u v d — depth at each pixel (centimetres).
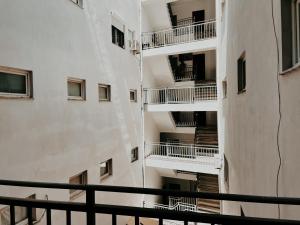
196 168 911
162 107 968
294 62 207
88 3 596
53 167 454
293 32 208
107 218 655
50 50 455
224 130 721
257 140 296
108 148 682
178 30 1198
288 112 196
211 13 1165
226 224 107
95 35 626
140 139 947
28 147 395
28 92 408
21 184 152
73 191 534
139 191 131
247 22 338
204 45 877
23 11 391
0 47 349
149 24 1109
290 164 192
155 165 977
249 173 344
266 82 255
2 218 366
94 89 614
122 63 796
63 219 476
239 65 429
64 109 492
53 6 466
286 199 113
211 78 1218
